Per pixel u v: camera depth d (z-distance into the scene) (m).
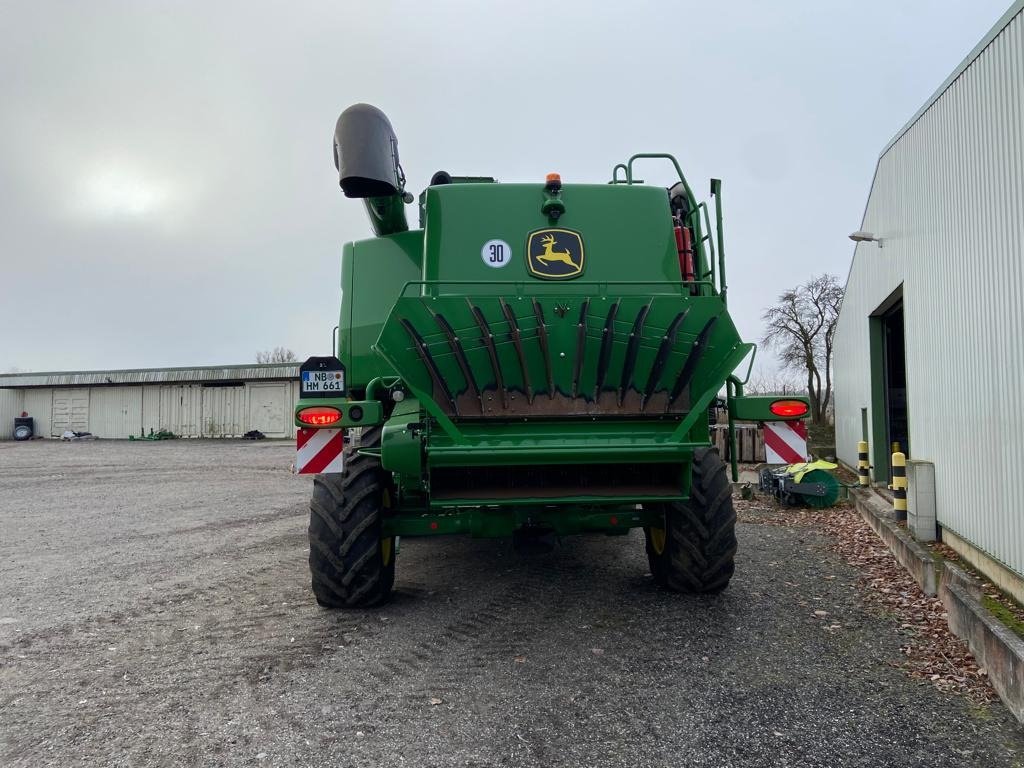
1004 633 3.50
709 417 5.06
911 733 3.05
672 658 3.94
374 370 5.51
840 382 16.48
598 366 4.29
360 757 2.87
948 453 6.33
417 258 5.55
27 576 6.15
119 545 7.58
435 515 5.00
